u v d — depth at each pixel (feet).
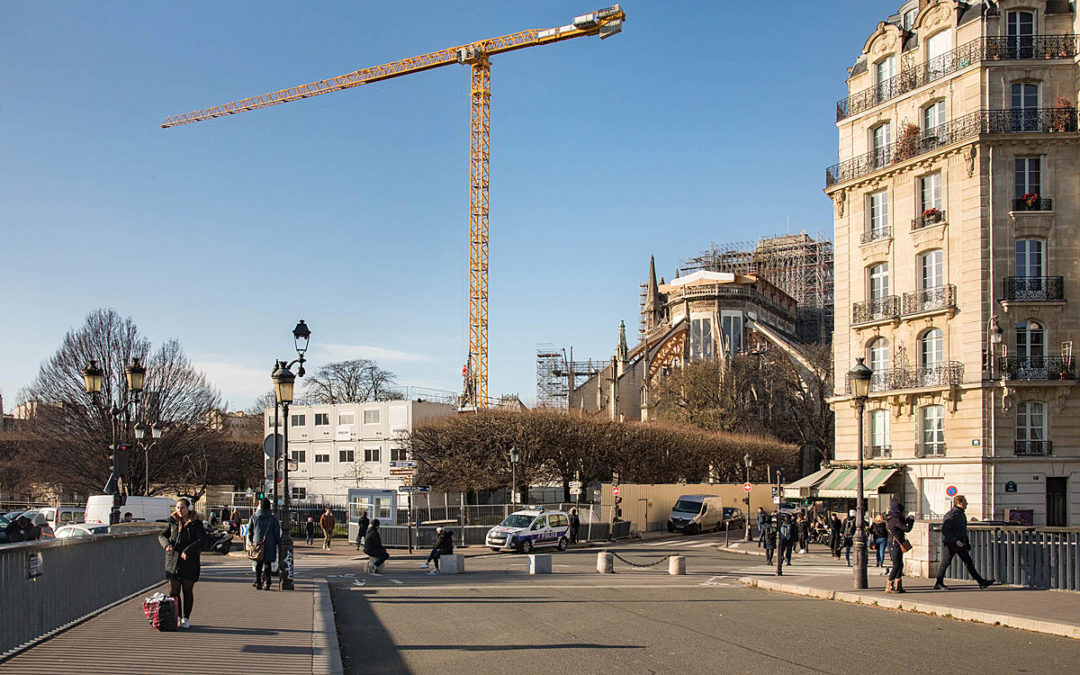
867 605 63.41
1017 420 128.67
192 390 233.35
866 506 140.36
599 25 357.20
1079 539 64.59
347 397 364.38
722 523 209.05
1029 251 131.13
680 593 73.10
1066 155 130.72
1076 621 50.08
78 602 48.49
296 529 187.11
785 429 290.35
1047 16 132.57
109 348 215.10
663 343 363.35
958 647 44.83
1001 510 126.52
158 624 44.57
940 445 135.64
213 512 215.31
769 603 65.21
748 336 356.59
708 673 38.22
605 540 178.40
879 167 147.74
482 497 232.32
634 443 223.71
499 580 86.69
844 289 154.61
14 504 236.02
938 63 139.54
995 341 128.67
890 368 144.25
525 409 224.33
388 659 41.91
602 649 44.21
